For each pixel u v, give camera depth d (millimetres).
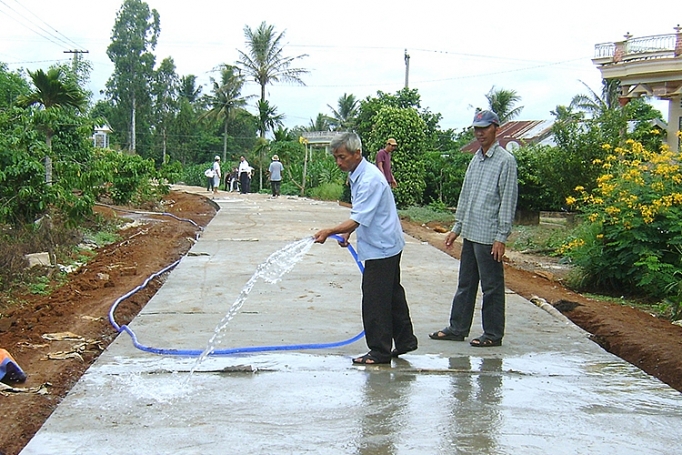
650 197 8812
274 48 52219
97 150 17188
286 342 5797
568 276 9797
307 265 9484
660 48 19234
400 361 5387
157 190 20281
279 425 4086
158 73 61688
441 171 22875
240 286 8047
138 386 4711
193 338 5875
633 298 8992
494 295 5809
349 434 3977
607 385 4934
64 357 5492
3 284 8094
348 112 51250
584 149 16391
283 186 32562
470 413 4332
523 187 19016
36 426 4211
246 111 53500
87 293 8031
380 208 5098
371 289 5180
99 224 13516
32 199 10211
